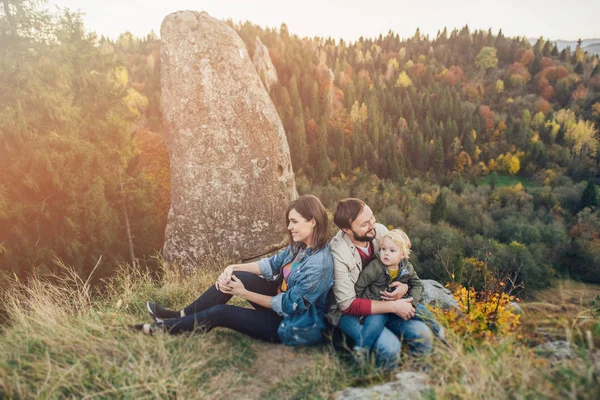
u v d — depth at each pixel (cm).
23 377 213
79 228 858
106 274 857
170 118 676
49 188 844
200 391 217
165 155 1566
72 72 1109
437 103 11031
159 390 210
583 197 6291
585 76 12625
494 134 10256
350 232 261
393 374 223
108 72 1213
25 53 1007
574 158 8919
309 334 259
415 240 4175
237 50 686
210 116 658
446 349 225
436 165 8975
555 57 14600
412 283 274
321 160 7994
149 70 8525
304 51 12206
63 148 887
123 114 1162
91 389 213
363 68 14525
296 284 254
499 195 7019
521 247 3981
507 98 12612
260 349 271
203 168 658
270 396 219
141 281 439
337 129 9144
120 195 1040
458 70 14250
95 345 248
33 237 812
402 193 7012
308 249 263
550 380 171
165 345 258
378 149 9012
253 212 666
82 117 1071
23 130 838
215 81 661
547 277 3625
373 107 10000
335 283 258
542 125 10206
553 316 234
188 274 597
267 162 676
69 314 325
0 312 419
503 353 198
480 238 4284
